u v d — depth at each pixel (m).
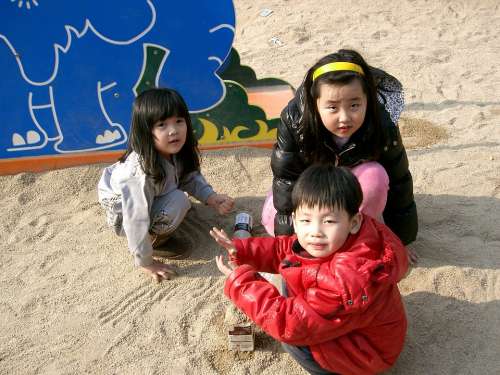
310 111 2.48
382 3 7.27
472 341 2.51
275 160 2.71
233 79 4.21
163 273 2.96
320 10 7.14
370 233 2.15
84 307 2.84
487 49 5.88
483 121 4.34
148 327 2.70
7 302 2.89
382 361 2.24
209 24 3.59
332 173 2.07
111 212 2.98
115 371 2.49
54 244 3.29
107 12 3.50
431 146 4.02
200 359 2.51
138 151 2.79
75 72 3.62
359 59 2.36
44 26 3.49
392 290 2.20
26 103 3.66
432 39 6.21
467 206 3.34
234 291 2.17
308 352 2.25
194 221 3.37
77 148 3.83
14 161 3.80
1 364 2.55
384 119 2.58
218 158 3.89
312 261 2.12
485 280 2.81
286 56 5.93
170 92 2.76
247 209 3.47
